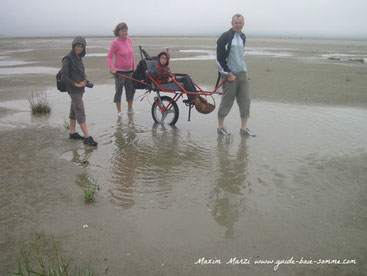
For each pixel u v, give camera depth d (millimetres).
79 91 5734
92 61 21375
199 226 3430
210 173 4695
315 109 8469
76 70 5680
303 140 6090
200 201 3926
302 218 3586
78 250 3051
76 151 5547
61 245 3119
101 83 12836
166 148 5730
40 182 4398
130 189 4219
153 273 2771
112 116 7898
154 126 7102
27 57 24984
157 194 4094
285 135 6391
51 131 6645
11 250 3047
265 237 3260
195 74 14688
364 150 5574
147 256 2973
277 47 44438
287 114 7957
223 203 3883
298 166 4934
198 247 3100
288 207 3803
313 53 32281
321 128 6832
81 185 4328
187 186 4305
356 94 10469
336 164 5000
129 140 6145
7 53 29375
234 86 6152
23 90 11148
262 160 5164
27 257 2951
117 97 7859
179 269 2816
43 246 3102
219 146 5820
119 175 4629
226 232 3332
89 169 4824
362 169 4820
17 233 3301
